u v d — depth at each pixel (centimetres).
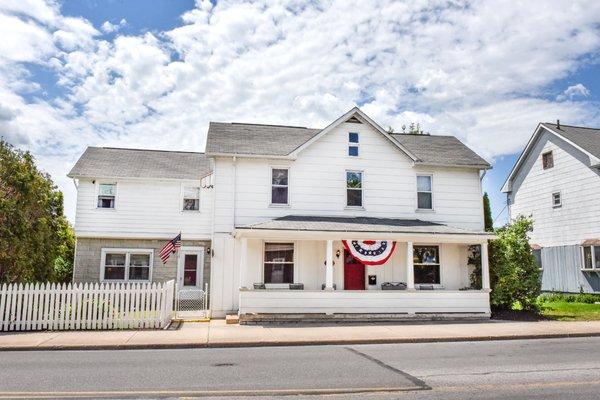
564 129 2859
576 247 2630
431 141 2334
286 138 2092
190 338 1260
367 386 755
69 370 880
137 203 2339
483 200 2230
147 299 1452
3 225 1502
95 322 1417
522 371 873
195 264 2367
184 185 2394
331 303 1680
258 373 855
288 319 1644
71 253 2506
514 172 3158
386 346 1209
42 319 1392
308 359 1006
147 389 732
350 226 1772
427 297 1745
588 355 1052
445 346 1205
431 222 1995
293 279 1831
